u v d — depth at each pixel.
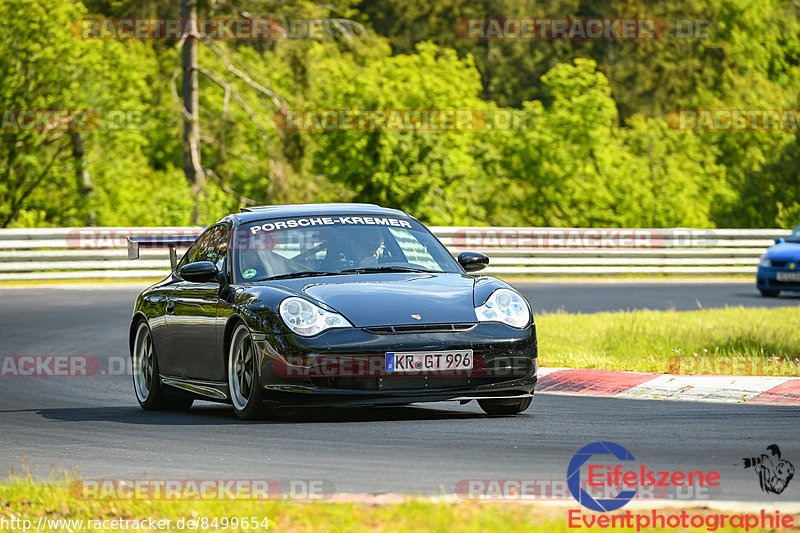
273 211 26.75
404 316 22.42
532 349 23.02
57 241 64.94
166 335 26.78
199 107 100.06
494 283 24.08
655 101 169.00
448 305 22.86
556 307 54.75
